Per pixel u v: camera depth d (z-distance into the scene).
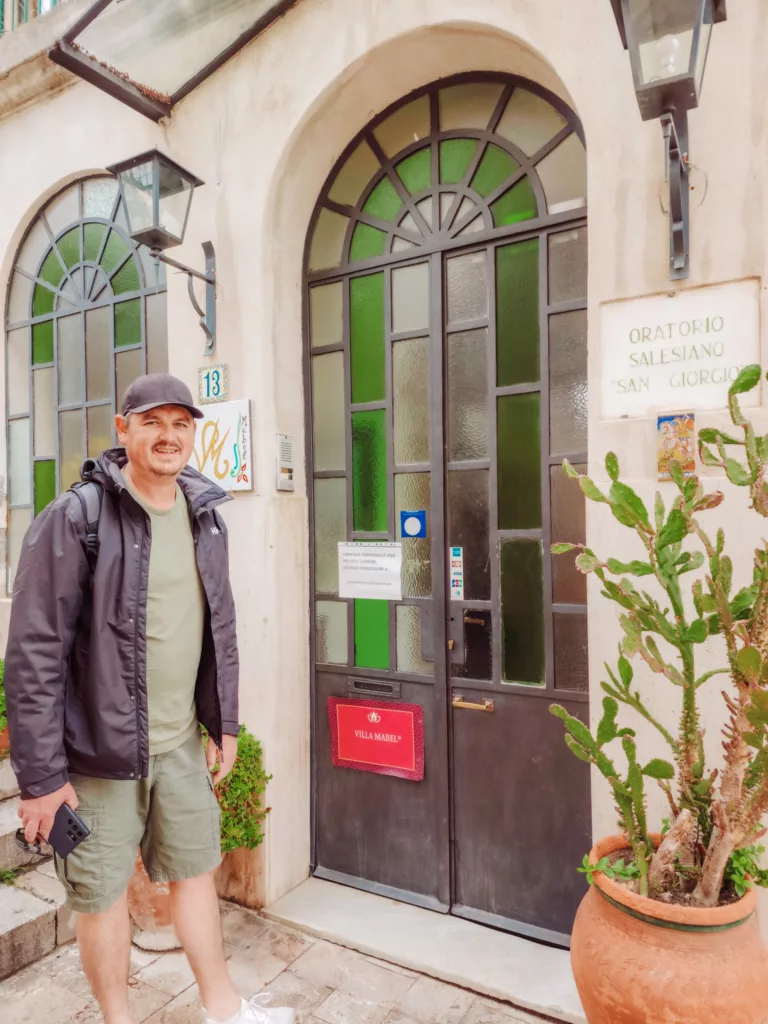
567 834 2.41
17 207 3.77
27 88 3.55
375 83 2.66
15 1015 2.15
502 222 2.55
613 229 2.12
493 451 2.55
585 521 2.39
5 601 3.88
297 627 2.88
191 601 1.93
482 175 2.61
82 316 3.63
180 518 1.93
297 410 2.92
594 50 2.15
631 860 1.70
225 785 2.56
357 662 2.85
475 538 2.60
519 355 2.52
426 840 2.69
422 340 2.72
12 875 2.69
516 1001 2.16
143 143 3.18
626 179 2.10
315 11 2.64
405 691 2.73
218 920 1.99
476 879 2.58
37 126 3.63
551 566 2.43
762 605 1.48
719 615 1.54
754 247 1.93
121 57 2.74
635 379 2.08
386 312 2.78
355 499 2.87
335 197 2.92
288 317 2.89
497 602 2.54
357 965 2.38
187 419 1.87
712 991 1.39
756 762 1.45
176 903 1.94
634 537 2.09
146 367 3.38
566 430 2.43
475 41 2.42
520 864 2.50
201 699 2.04
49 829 1.69
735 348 1.95
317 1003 2.19
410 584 2.72
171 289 3.03
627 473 2.09
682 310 2.02
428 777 2.68
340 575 2.88
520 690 2.48
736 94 1.95
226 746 2.02
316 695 2.94
